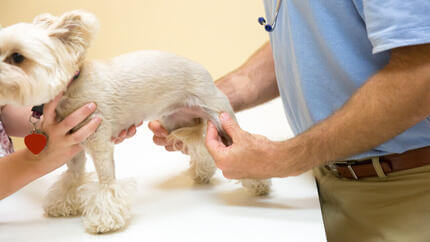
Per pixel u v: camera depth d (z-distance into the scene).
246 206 0.90
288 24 0.96
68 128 0.85
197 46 2.20
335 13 0.85
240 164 0.88
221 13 2.15
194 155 1.08
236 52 2.21
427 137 0.85
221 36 2.19
